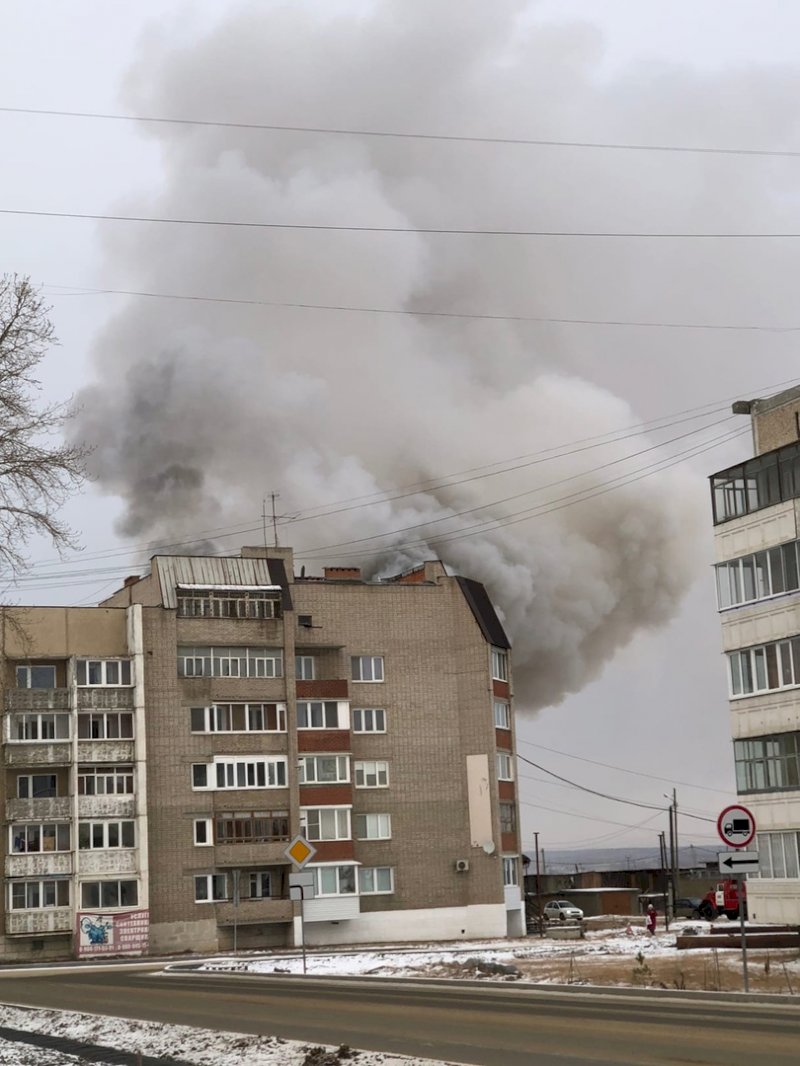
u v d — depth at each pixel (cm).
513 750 9056
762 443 5600
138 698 8138
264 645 8469
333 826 8425
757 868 3312
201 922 8050
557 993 3547
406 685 8869
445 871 8675
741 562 5306
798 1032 2345
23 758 7900
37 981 5153
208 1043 2481
